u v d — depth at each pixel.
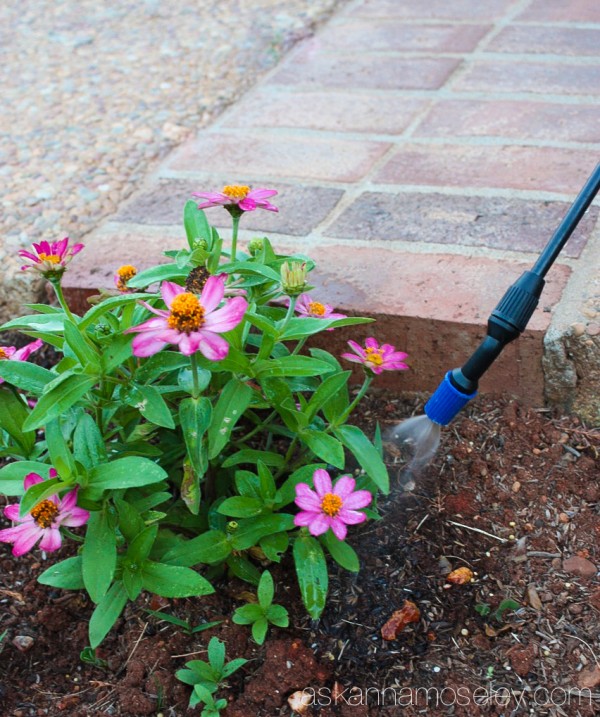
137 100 1.24
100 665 0.74
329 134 1.14
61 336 0.75
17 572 0.80
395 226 0.97
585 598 0.75
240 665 0.71
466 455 0.83
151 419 0.70
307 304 0.79
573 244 0.92
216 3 1.50
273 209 0.74
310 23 1.41
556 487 0.81
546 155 1.05
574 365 0.83
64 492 0.69
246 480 0.74
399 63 1.28
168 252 0.81
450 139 1.10
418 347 0.87
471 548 0.78
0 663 0.74
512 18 1.38
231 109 1.21
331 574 0.77
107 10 1.50
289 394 0.73
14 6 1.54
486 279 0.89
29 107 1.24
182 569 0.71
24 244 1.00
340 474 0.83
